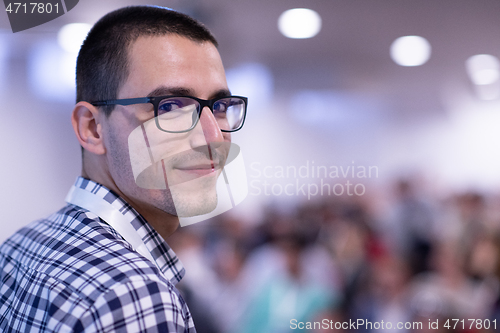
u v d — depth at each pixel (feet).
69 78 9.87
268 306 6.43
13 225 9.79
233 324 6.36
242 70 13.79
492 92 16.10
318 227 9.32
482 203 11.42
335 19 9.96
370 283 7.07
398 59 13.15
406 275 7.46
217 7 8.70
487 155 17.17
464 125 16.99
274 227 8.60
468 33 11.10
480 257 6.54
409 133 16.70
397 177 14.30
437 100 16.71
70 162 10.16
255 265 7.23
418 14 9.71
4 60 9.41
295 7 8.94
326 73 14.23
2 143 9.78
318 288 6.56
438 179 16.69
